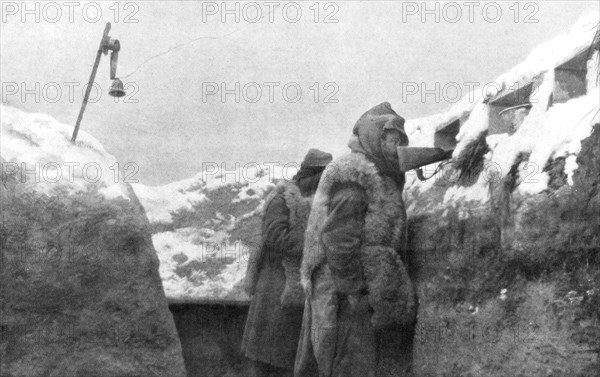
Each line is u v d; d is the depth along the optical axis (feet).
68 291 36.37
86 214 36.91
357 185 37.91
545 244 32.96
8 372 35.55
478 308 34.94
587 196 32.50
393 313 37.27
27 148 37.37
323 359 37.50
